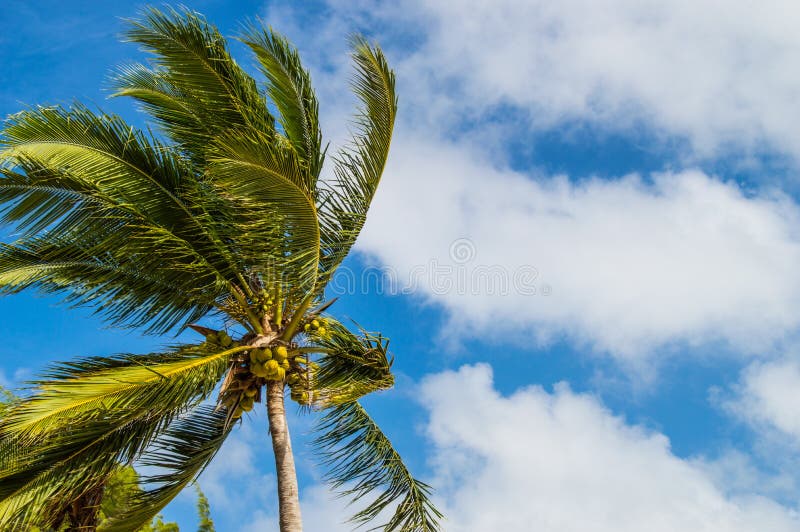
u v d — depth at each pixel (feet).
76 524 31.24
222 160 28.32
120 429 28.71
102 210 30.99
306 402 34.60
